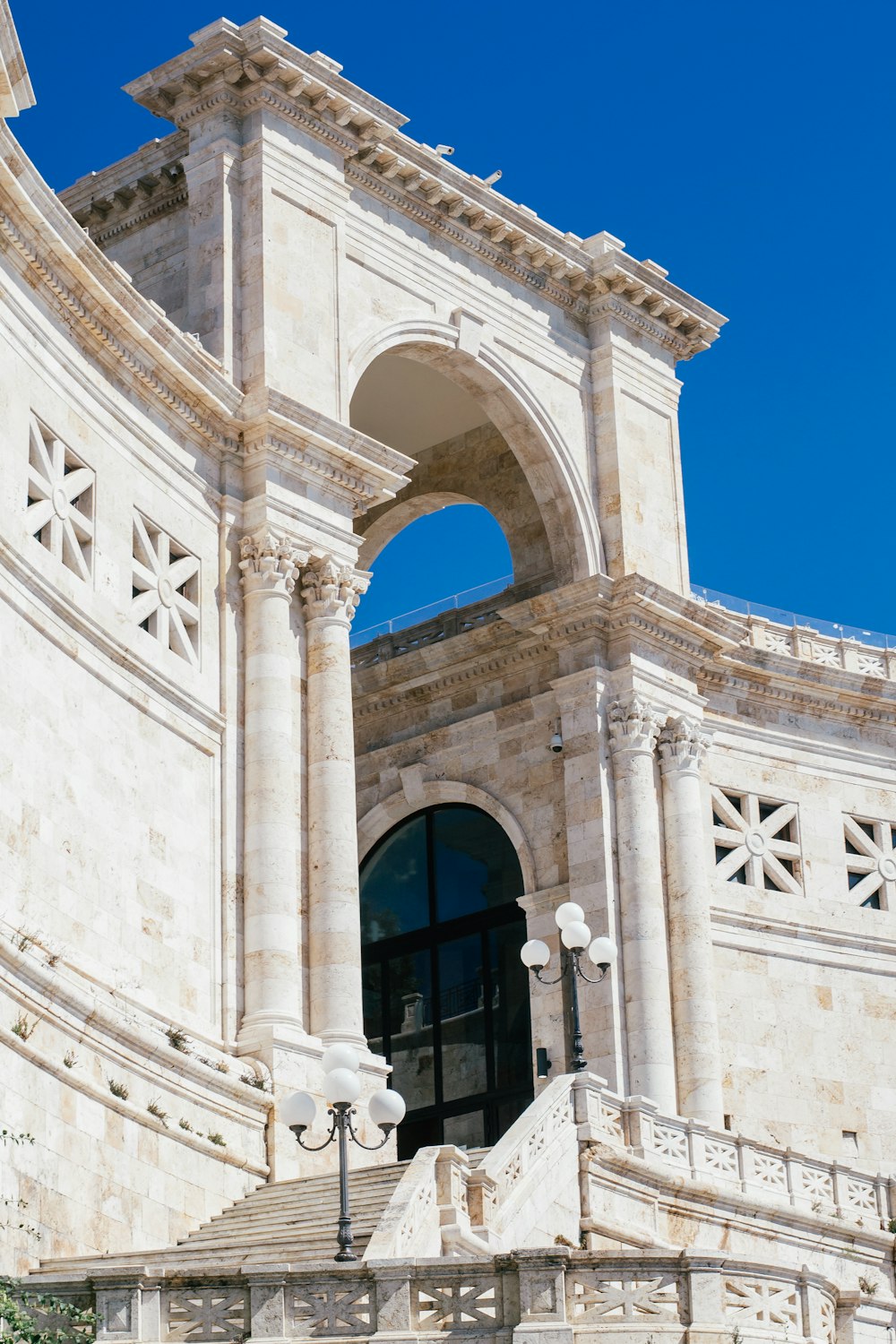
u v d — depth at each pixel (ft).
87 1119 101.19
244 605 128.16
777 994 160.15
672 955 149.69
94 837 109.91
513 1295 77.92
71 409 114.32
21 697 104.47
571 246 159.22
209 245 134.21
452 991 162.09
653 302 164.14
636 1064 144.87
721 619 159.33
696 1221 112.98
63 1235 97.19
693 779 155.12
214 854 122.01
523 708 159.02
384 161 143.54
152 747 117.60
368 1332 77.25
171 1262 94.02
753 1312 84.84
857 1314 118.52
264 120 136.98
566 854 153.07
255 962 120.98
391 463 135.03
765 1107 155.53
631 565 156.46
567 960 113.91
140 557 120.26
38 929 101.35
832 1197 123.85
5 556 104.32
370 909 167.94
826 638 174.91
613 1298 79.41
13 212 107.55
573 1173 105.81
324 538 131.03
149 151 141.59
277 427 128.88
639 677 153.79
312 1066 119.55
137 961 112.16
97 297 115.03
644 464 161.38
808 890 165.58
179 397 125.08
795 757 169.27
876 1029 165.07
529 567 162.09
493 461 165.58
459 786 161.79
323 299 136.98
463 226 151.43
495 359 152.25
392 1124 89.76
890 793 173.88
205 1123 111.55
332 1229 96.43
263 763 124.57
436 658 163.32
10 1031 95.20
